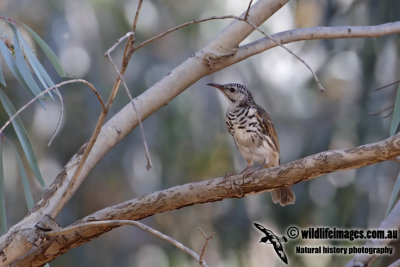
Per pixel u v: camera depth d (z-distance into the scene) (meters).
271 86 14.96
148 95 5.99
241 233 13.80
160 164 14.09
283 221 13.23
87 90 13.68
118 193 14.69
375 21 11.45
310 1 13.23
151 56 14.55
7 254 5.30
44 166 14.53
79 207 14.77
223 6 15.23
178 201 5.55
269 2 6.02
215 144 14.53
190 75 6.06
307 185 12.98
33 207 5.53
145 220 15.62
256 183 5.41
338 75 13.47
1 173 5.96
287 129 14.72
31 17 14.03
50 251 5.58
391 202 5.55
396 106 5.79
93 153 5.75
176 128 13.99
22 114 14.08
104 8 14.65
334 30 6.06
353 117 12.77
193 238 14.83
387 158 5.07
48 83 6.21
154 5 14.88
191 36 15.09
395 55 11.83
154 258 16.16
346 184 12.67
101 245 15.65
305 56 13.25
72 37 14.24
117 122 5.90
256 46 6.09
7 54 5.98
